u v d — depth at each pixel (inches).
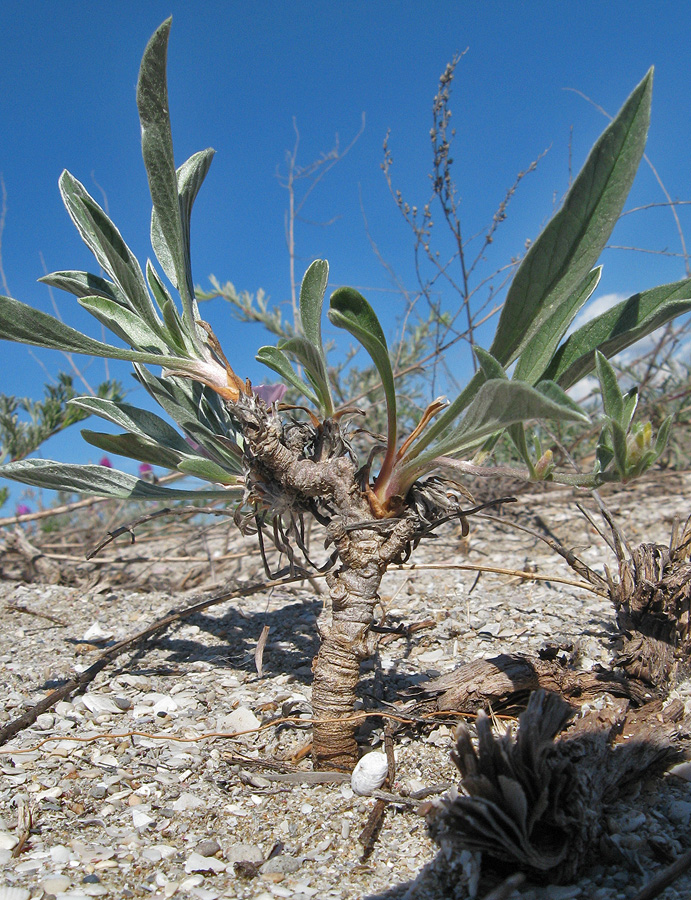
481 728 5.7
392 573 15.1
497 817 5.3
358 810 6.5
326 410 7.5
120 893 5.5
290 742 7.9
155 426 8.5
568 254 6.2
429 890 5.4
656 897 5.1
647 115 5.8
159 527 24.5
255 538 21.1
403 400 23.1
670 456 24.3
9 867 5.9
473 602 12.5
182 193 8.2
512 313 6.5
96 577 18.3
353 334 6.2
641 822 6.0
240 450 8.0
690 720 7.2
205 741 8.0
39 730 8.5
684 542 8.3
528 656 8.0
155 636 12.1
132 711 8.9
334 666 7.1
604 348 6.9
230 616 12.9
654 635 8.1
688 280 6.6
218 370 7.5
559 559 15.5
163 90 6.8
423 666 9.8
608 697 7.7
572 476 6.5
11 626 13.4
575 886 5.4
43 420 19.2
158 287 9.0
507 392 5.4
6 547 19.2
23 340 6.8
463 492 7.6
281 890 5.5
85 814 6.7
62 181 8.6
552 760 5.5
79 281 8.6
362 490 7.3
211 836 6.3
